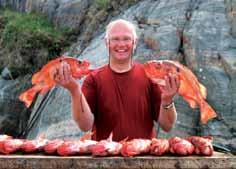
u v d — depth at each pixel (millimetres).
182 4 13000
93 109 5102
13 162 3965
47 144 4227
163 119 4957
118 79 5086
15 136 14766
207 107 4594
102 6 16281
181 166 3928
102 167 3930
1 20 17938
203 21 12492
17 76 15875
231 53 12000
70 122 12141
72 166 3943
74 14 17094
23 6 18797
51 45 16250
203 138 4203
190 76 4523
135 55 12500
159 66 4543
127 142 4109
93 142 4254
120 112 5039
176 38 12469
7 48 16484
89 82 5105
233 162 3936
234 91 11633
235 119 11391
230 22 12453
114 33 5070
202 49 12086
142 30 13016
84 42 15492
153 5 13523
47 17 17672
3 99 15109
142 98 5062
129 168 3928
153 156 4070
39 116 13539
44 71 4512
